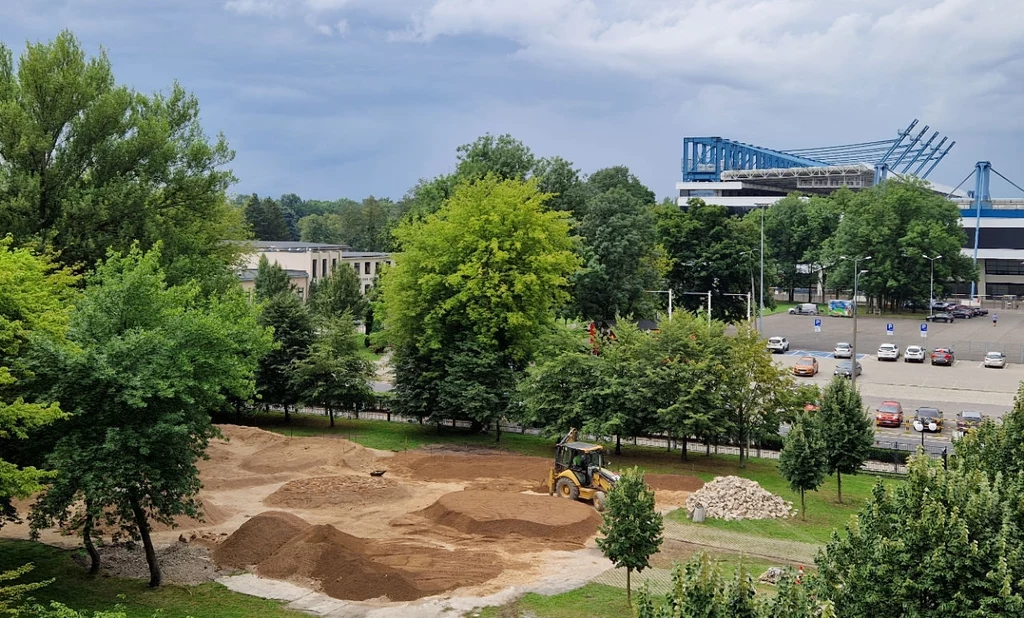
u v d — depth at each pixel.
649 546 23.91
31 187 41.91
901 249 115.94
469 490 37.09
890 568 15.04
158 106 49.81
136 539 26.23
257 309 41.78
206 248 51.06
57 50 45.28
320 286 97.69
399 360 51.94
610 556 24.08
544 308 52.78
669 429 43.31
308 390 52.34
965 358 81.62
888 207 118.06
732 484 35.91
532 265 51.06
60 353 22.31
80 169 46.00
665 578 26.86
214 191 51.06
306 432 52.25
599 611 23.91
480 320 50.19
